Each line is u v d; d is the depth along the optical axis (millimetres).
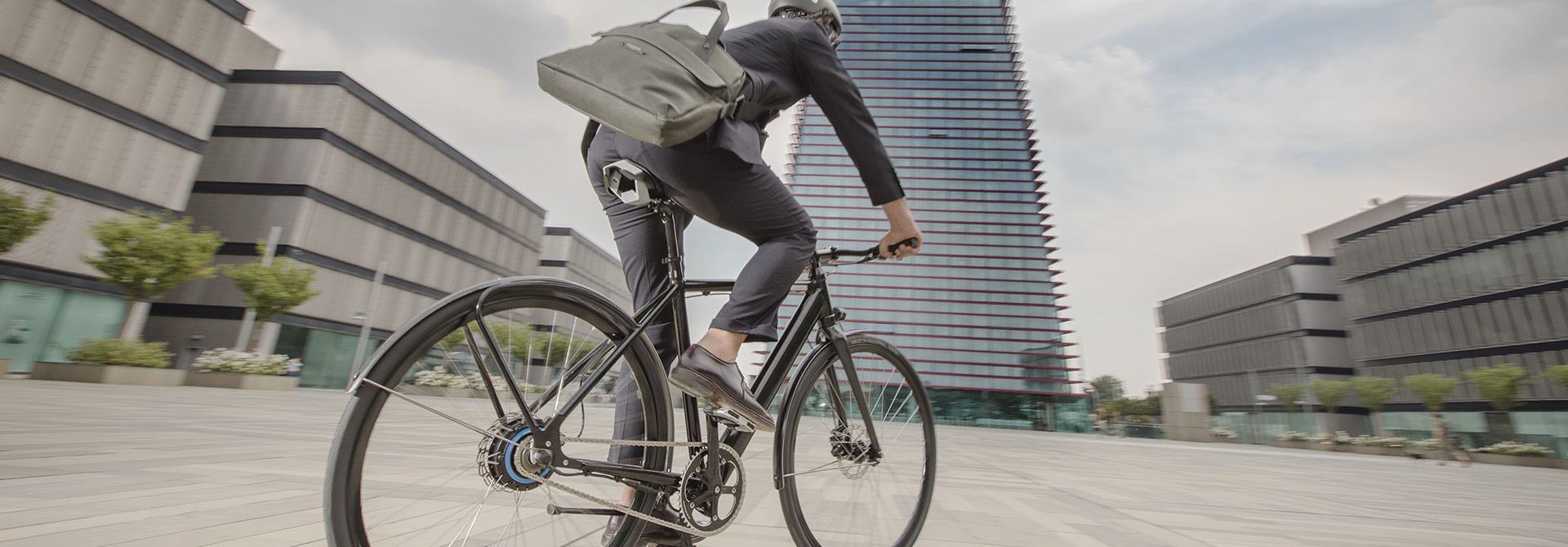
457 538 1063
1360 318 53406
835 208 59250
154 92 24000
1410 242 48469
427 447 977
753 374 1477
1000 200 60656
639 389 1306
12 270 19594
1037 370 53531
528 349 1106
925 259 57719
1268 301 61281
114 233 16375
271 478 2748
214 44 26203
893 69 69000
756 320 1270
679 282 1387
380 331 31672
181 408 7535
